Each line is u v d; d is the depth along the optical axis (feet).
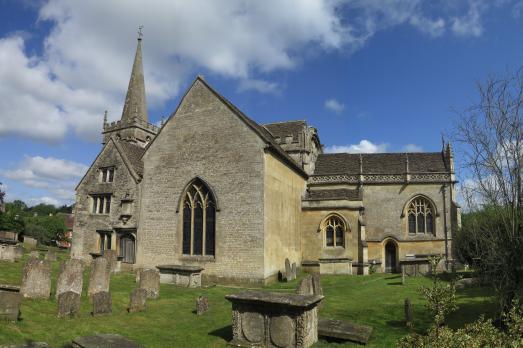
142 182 102.12
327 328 41.88
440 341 24.48
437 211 124.77
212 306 59.72
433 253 122.42
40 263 54.65
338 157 142.20
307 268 111.86
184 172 96.02
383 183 128.26
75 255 112.47
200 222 93.15
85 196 114.21
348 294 71.97
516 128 40.45
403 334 43.60
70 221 314.55
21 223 168.25
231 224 87.81
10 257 92.32
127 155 111.24
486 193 42.27
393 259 125.70
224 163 91.25
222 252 87.71
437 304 29.48
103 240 109.70
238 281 84.94
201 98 97.30
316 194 120.67
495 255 41.27
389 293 71.77
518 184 40.16
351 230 111.96
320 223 113.39
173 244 94.53
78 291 58.03
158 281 66.18
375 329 45.88
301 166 126.11
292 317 37.68
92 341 34.81
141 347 34.99
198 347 40.04
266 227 86.02
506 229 40.83
